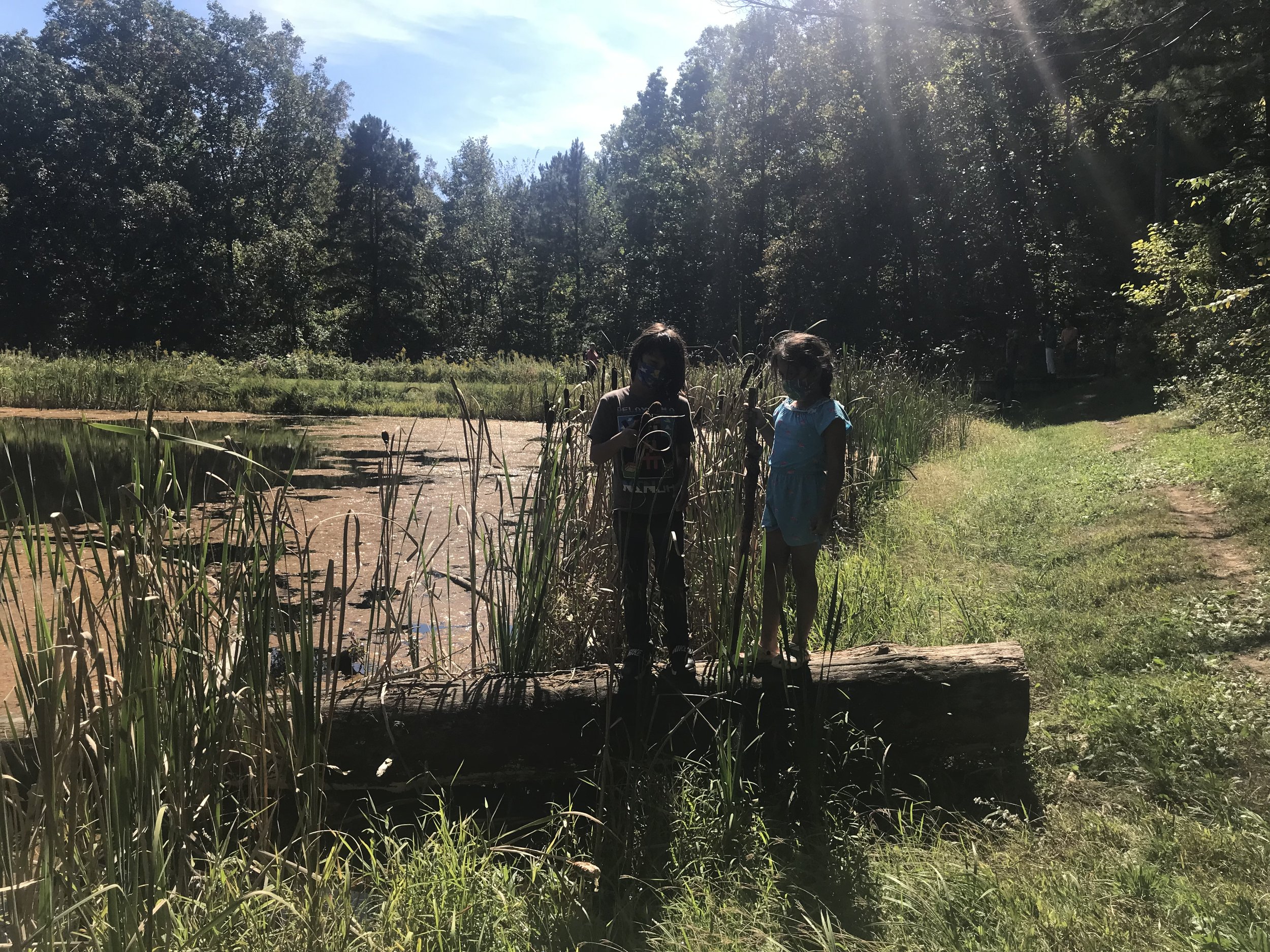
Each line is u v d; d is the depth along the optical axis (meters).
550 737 3.71
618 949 2.68
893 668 3.95
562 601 4.64
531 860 3.15
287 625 3.42
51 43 55.00
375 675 4.04
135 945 2.44
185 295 49.03
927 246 32.38
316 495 10.53
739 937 2.75
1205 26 8.57
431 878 2.98
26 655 2.73
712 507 4.87
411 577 4.41
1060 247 29.25
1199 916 2.62
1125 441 13.98
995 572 7.11
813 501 3.94
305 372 32.97
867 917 2.82
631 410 3.74
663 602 3.90
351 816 3.63
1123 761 3.87
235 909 2.65
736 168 41.94
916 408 13.01
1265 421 11.12
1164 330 16.27
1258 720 3.96
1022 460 13.23
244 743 3.32
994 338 31.50
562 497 4.76
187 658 3.07
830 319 33.34
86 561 6.71
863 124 31.33
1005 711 3.91
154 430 3.02
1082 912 2.70
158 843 2.54
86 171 49.88
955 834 3.48
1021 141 27.91
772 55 39.22
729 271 43.41
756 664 4.01
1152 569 6.40
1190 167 23.11
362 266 62.38
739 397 5.46
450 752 3.66
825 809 3.52
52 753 2.50
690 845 3.26
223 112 57.69
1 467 11.79
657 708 3.73
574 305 66.31
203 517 3.23
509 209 76.38
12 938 2.34
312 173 60.81
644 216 57.19
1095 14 9.10
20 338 48.44
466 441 4.34
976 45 25.41
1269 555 6.35
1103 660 4.96
